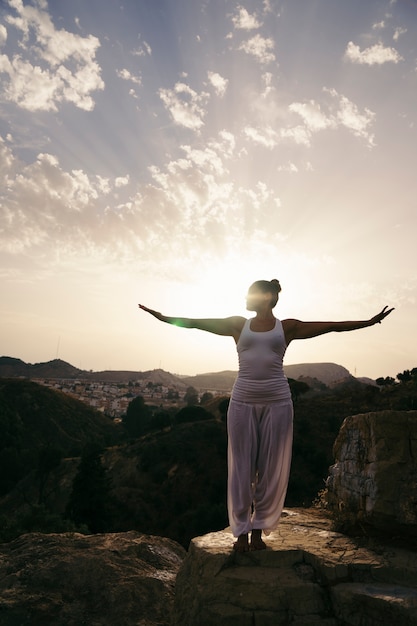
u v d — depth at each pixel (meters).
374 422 4.15
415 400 77.69
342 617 3.36
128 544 5.52
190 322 4.06
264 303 3.89
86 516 48.19
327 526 4.60
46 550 5.23
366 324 3.89
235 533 3.79
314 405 85.25
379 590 3.40
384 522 3.91
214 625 3.43
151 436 80.25
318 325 3.93
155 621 4.27
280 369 3.89
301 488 57.75
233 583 3.53
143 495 62.81
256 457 3.89
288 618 3.36
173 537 54.06
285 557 3.77
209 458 69.06
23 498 73.81
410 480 3.90
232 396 3.98
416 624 3.11
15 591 4.46
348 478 4.52
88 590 4.59
